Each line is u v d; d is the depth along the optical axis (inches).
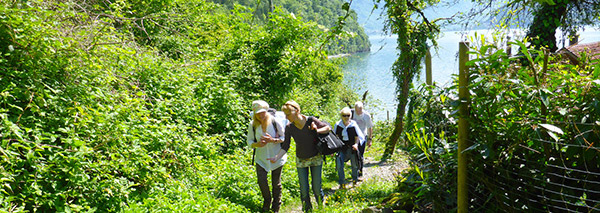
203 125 317.7
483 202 137.8
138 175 219.1
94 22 237.1
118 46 272.4
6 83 181.5
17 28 189.2
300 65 482.0
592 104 113.3
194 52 458.6
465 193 137.6
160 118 280.2
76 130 199.5
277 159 249.4
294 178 311.3
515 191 126.7
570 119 117.6
